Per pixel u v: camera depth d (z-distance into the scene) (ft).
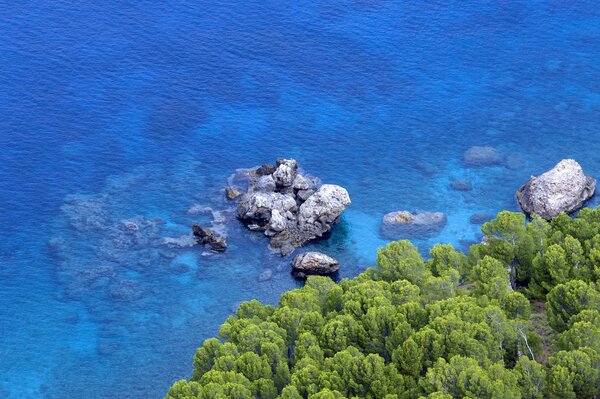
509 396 206.80
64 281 349.20
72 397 305.12
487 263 262.67
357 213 378.73
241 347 244.83
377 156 411.13
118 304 339.16
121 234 369.30
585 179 375.66
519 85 454.40
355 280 270.87
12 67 461.78
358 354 229.04
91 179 399.24
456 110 438.81
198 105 442.91
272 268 351.67
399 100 445.78
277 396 230.07
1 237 369.71
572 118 430.61
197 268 352.69
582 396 217.15
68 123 430.20
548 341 259.39
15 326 331.98
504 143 416.67
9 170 402.52
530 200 371.97
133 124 430.61
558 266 263.08
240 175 399.24
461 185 391.45
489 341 226.38
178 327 329.72
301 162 407.64
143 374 312.71
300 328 248.11
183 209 381.60
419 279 264.11
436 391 211.61
